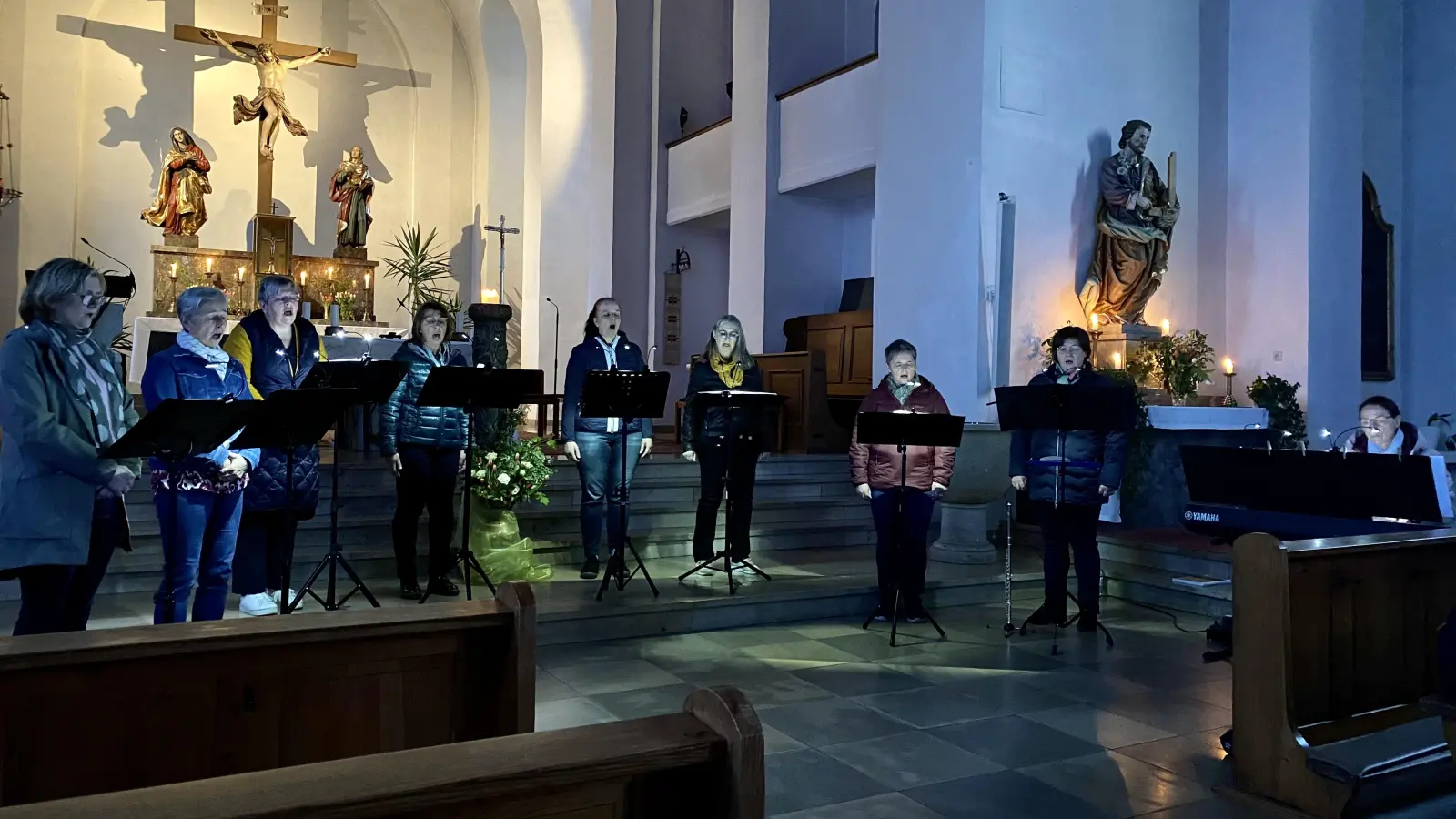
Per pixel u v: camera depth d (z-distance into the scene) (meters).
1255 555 3.71
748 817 1.69
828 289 12.40
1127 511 8.34
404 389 5.82
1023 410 5.73
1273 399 9.09
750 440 6.51
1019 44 8.77
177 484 4.06
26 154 12.87
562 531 7.38
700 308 14.99
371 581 6.42
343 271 13.31
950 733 4.33
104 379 3.77
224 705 2.48
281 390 4.07
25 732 2.26
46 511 3.45
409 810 1.53
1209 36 9.88
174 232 12.48
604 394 5.54
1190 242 9.78
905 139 9.27
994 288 8.59
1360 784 3.37
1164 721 4.54
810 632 6.05
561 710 4.49
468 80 15.74
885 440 5.77
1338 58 9.62
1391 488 4.14
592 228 14.38
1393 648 4.06
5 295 12.66
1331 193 9.55
